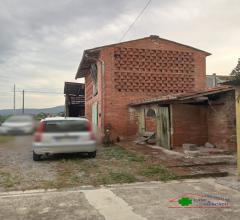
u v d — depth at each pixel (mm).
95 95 20547
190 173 8719
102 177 8516
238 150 8086
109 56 18219
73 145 11164
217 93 12430
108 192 7113
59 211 5828
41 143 11000
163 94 18828
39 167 10078
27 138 18375
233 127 12297
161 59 18906
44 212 5785
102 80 18094
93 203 6289
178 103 13547
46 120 11375
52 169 9727
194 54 19391
